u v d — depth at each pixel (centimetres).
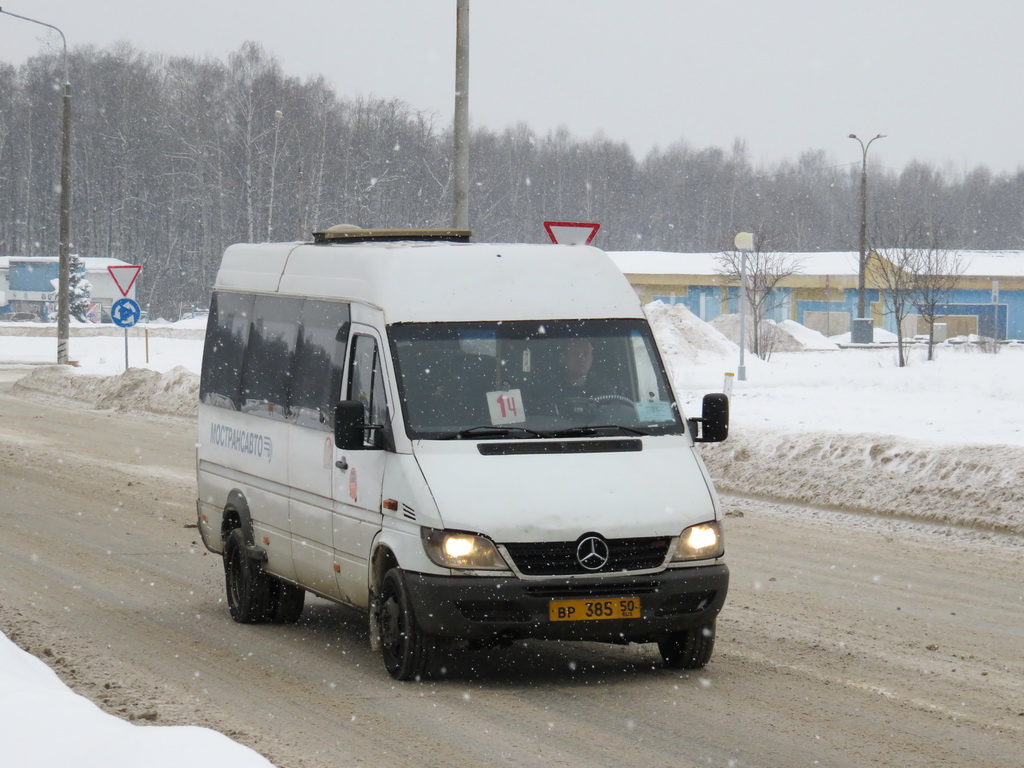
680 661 1395
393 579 1344
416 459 1348
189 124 15762
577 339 1462
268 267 1784
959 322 11919
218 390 1883
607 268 1538
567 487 1322
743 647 1512
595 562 1291
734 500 2728
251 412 1748
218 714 1221
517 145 17812
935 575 1950
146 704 1253
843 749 1116
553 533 1286
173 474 3186
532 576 1282
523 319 1460
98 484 2992
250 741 1130
